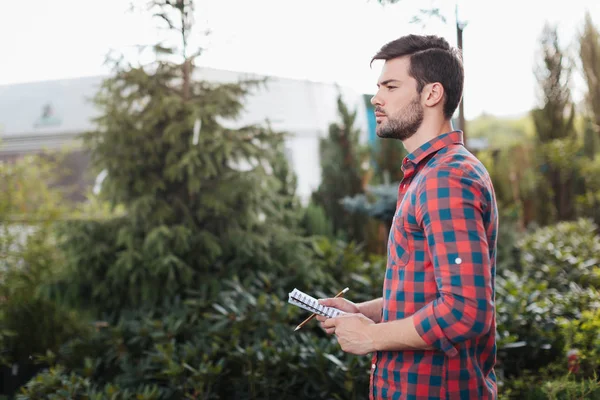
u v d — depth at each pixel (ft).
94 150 10.92
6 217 12.85
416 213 4.24
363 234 16.96
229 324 8.96
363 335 4.31
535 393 7.07
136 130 10.63
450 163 4.21
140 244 10.48
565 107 20.35
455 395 4.32
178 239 10.25
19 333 11.39
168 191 11.16
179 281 10.66
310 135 19.40
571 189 20.36
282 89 18.40
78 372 8.83
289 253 11.28
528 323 8.73
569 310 9.06
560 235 14.65
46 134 20.13
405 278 4.38
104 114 10.94
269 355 8.03
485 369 4.66
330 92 19.60
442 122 4.61
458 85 4.59
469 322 3.83
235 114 11.36
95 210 13.11
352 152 17.79
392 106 4.63
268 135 11.64
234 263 10.87
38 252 12.21
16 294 11.57
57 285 10.78
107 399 7.48
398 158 18.28
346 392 7.73
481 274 3.88
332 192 17.52
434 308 3.95
